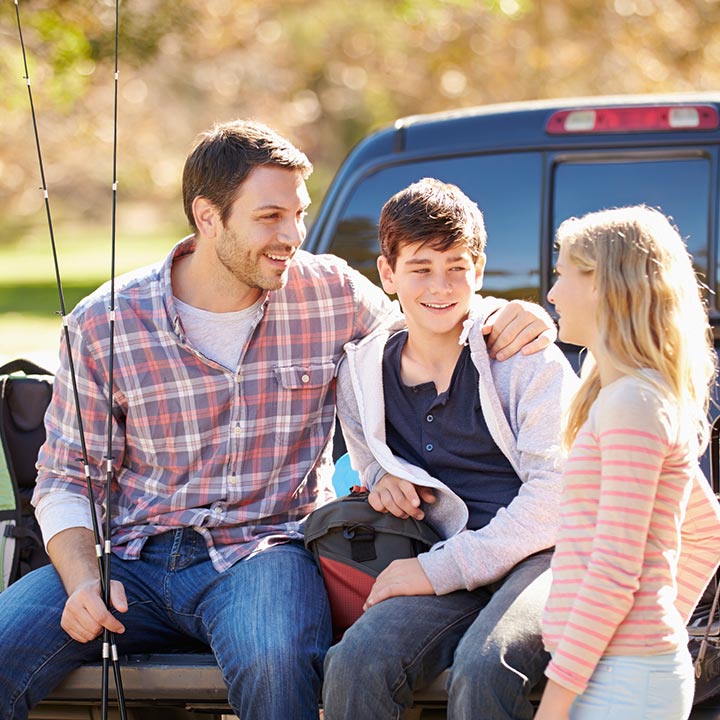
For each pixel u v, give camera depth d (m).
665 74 18.53
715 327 4.39
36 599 3.85
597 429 3.08
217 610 3.79
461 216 3.74
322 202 5.46
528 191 5.24
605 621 2.95
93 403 4.01
